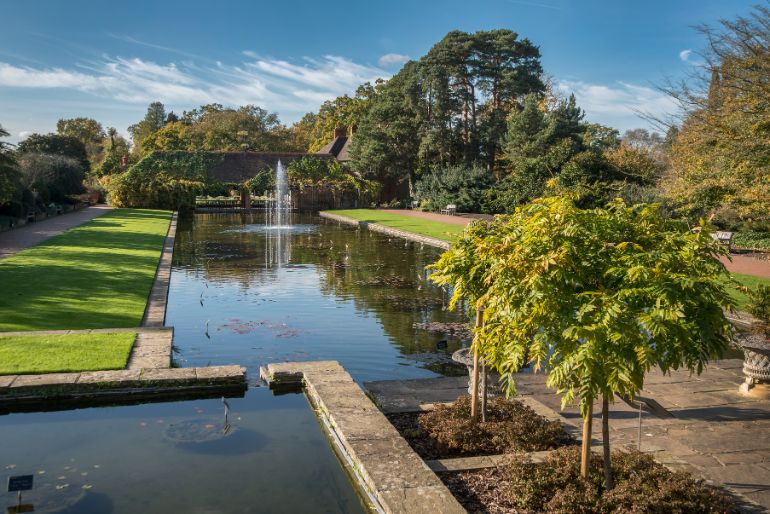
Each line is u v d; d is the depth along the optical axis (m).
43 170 44.16
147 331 10.06
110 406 7.45
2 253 19.36
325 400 7.00
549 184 5.43
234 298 14.81
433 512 4.53
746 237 26.48
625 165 36.81
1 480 5.40
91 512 4.84
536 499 4.87
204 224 38.09
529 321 4.59
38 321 10.61
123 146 104.88
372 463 5.32
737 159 16.55
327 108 90.19
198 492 5.23
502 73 54.12
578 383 4.58
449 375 9.18
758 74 15.82
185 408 7.40
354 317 12.90
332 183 54.47
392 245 26.83
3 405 7.23
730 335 4.64
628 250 4.71
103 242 23.83
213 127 86.75
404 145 55.94
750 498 5.07
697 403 7.53
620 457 5.29
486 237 5.81
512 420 6.55
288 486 5.39
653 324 4.09
